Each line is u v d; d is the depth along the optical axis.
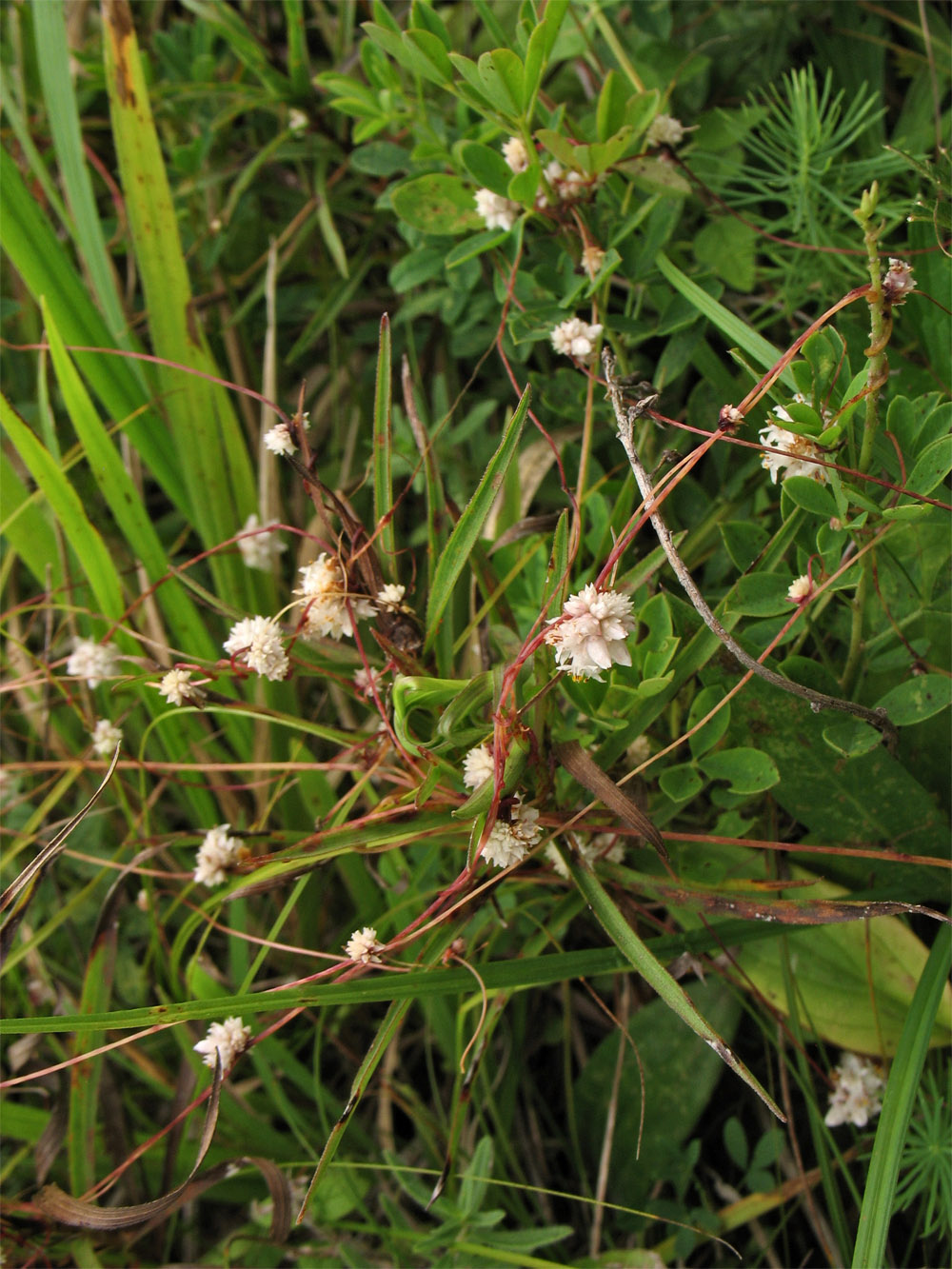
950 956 0.17
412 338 0.25
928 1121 0.17
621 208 0.20
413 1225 0.21
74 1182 0.19
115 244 0.26
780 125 0.22
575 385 0.20
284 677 0.17
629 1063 0.20
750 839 0.19
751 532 0.17
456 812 0.15
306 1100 0.22
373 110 0.21
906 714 0.16
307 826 0.23
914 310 0.19
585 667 0.14
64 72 0.20
